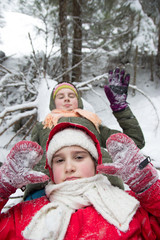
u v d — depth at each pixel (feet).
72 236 3.12
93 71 25.68
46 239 2.98
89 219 3.27
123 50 25.71
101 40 24.52
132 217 3.29
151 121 17.34
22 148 3.25
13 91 18.13
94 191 3.58
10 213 3.43
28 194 5.19
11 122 12.70
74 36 21.38
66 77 19.56
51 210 3.35
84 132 4.23
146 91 24.48
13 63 19.63
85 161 3.87
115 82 5.68
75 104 6.93
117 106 5.73
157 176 3.30
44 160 5.43
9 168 3.19
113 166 3.29
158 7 25.89
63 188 3.61
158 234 3.36
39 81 14.70
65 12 19.02
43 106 10.85
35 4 21.59
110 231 3.12
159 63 26.11
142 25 24.08
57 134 4.16
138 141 5.81
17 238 3.16
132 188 3.32
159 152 11.41
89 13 23.35
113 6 23.16
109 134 6.25
